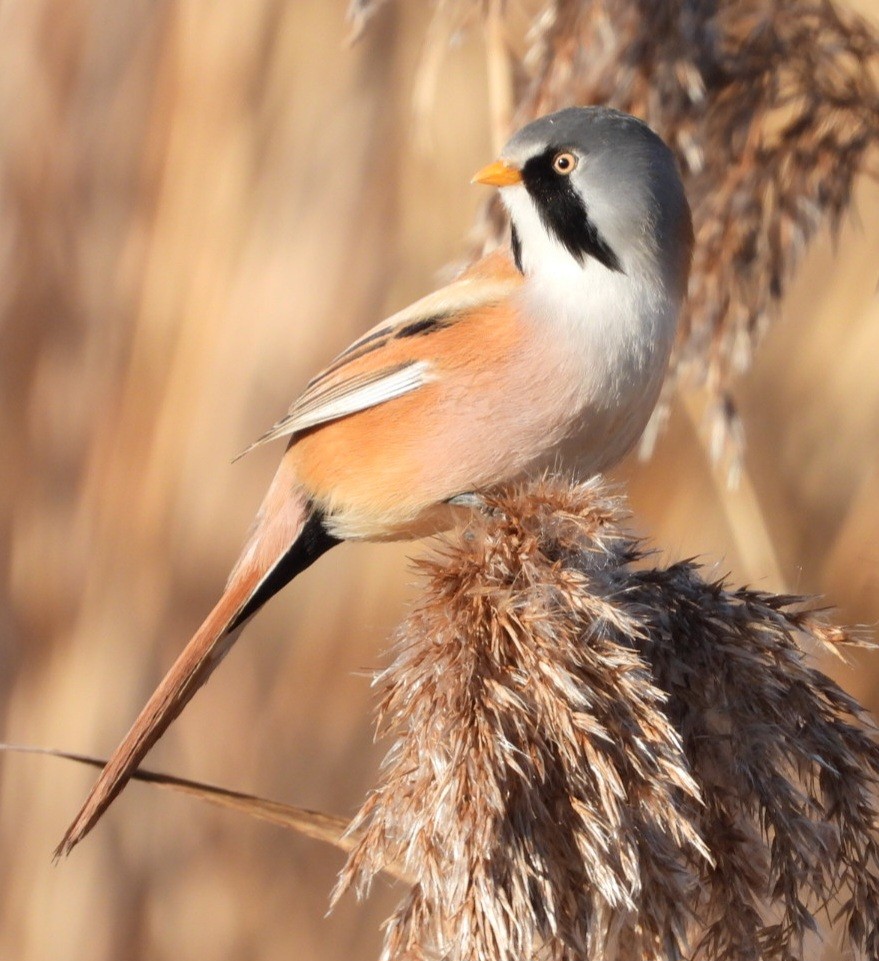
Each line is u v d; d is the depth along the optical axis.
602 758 4.82
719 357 7.48
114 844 10.34
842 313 10.38
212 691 10.59
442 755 4.87
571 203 6.85
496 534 5.48
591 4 7.32
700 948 5.17
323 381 7.18
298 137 10.27
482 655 5.08
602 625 5.20
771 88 7.41
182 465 10.12
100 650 10.16
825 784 5.21
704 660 5.37
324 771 10.49
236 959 10.30
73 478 10.27
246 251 10.11
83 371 10.27
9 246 10.34
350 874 4.87
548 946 4.81
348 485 7.14
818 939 5.36
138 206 10.15
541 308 6.80
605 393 6.75
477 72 10.79
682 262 7.02
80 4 10.45
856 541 9.50
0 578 10.30
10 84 10.45
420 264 10.42
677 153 7.41
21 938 10.16
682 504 10.08
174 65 10.05
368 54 10.56
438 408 6.89
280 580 7.37
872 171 7.52
